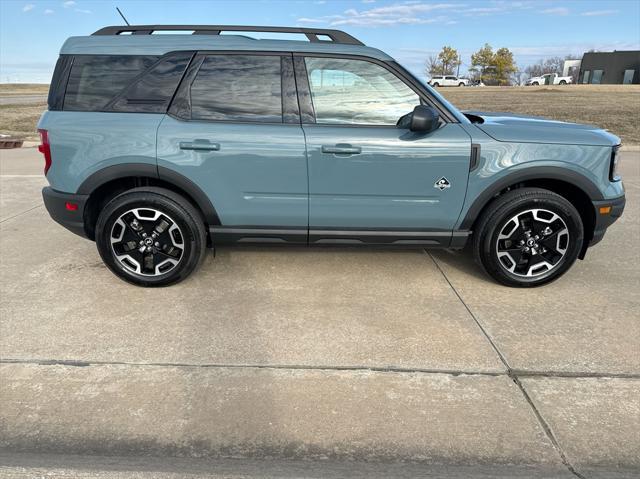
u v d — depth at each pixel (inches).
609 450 88.4
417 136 138.5
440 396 102.2
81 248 186.1
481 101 960.3
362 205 143.3
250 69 140.6
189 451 87.4
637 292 150.6
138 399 100.7
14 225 214.8
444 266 170.1
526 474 83.0
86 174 141.2
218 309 138.6
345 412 97.3
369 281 158.1
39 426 93.0
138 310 137.6
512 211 143.3
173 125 139.2
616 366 112.8
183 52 141.2
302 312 137.4
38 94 1642.5
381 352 117.9
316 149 138.0
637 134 502.9
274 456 86.4
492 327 129.6
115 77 141.6
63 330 126.5
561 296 147.8
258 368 111.3
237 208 144.1
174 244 147.0
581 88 1584.6
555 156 140.4
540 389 104.6
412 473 82.9
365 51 141.1
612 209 146.7
